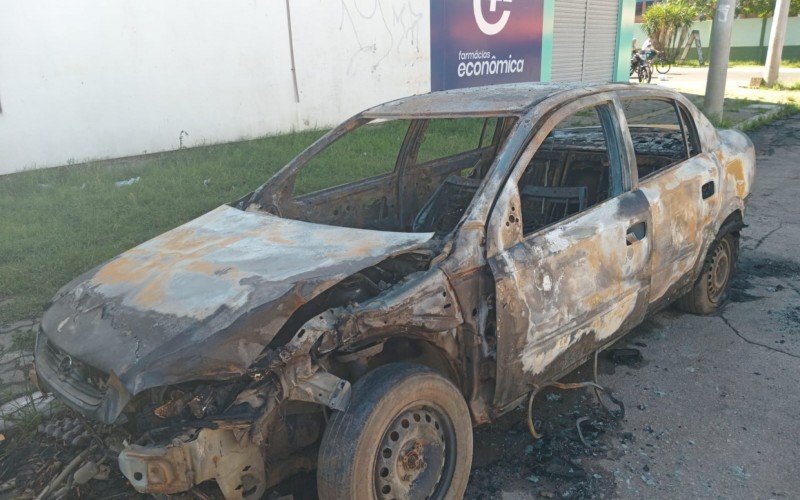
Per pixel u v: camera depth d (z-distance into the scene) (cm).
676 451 320
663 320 465
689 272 410
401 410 253
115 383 233
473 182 398
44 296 493
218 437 228
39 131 837
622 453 320
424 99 388
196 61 973
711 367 399
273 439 261
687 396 368
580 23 1725
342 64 1167
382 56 1227
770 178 894
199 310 251
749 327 449
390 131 890
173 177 793
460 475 278
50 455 326
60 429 313
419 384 256
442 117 350
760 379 383
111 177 809
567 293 308
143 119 930
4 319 465
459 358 287
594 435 335
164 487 220
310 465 275
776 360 404
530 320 291
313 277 255
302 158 391
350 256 273
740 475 300
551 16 1591
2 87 799
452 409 271
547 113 326
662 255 371
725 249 470
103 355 245
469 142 474
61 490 292
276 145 975
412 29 1268
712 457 314
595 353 347
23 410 354
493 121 469
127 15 891
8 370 405
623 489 294
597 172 447
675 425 341
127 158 916
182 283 275
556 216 387
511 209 294
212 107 1004
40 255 563
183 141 978
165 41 935
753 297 498
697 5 3353
